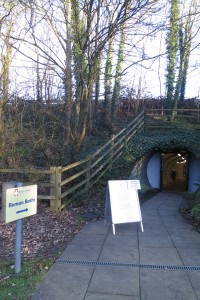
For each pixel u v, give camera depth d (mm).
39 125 12445
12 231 6789
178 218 8273
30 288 4152
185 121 18344
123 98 24172
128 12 7914
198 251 5621
